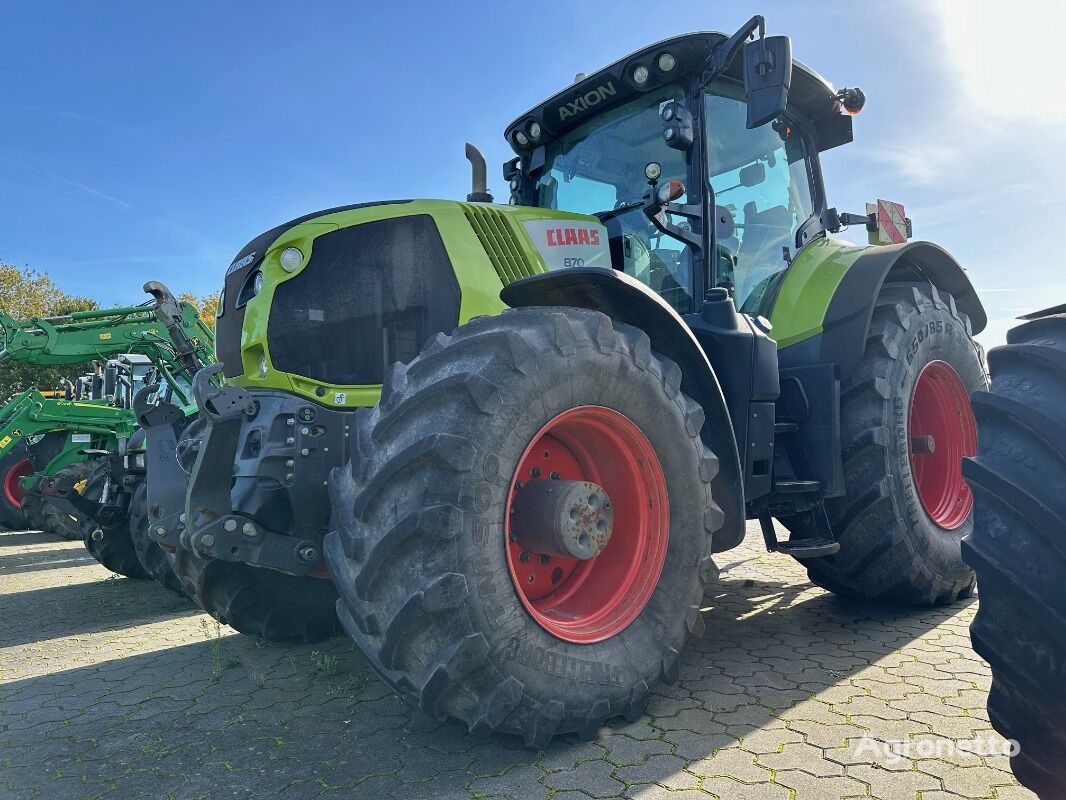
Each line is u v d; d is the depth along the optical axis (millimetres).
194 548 2543
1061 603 1347
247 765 2150
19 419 8977
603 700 2189
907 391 3523
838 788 1870
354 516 2051
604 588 2449
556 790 1907
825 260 3727
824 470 3289
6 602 4875
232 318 2951
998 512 1464
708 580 2559
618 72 3408
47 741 2396
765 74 2730
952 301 4102
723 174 3451
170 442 3154
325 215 2898
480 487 1979
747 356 2982
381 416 2150
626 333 2455
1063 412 1429
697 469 2527
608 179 3629
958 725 2240
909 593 3521
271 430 2656
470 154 3869
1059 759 1421
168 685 2912
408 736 2303
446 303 2807
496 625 1974
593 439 2471
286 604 3328
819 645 3123
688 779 1942
